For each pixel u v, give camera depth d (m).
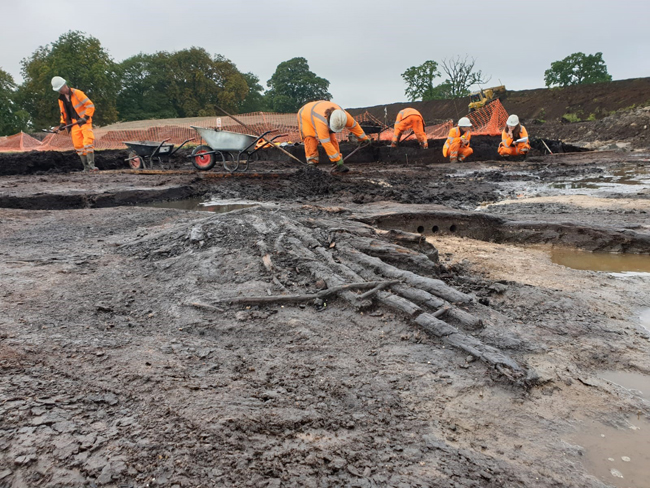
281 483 1.71
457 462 1.90
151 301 3.55
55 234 5.62
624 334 3.25
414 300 3.45
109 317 3.23
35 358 2.52
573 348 3.01
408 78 64.38
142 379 2.35
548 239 6.16
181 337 2.96
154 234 5.21
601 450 2.07
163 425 1.98
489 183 11.74
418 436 2.05
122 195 8.94
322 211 5.98
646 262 5.26
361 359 2.74
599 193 9.66
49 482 1.66
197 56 56.00
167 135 27.55
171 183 10.27
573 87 42.94
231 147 11.43
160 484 1.67
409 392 2.40
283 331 3.08
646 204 7.95
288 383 2.43
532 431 2.17
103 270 4.21
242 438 1.93
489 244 6.02
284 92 74.56
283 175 11.62
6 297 3.45
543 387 2.54
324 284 3.69
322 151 18.03
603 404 2.41
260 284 3.73
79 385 2.28
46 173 14.23
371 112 57.19
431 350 2.86
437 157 18.42
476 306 3.50
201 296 3.55
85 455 1.78
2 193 8.57
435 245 5.81
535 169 15.03
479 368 2.66
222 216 5.27
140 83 54.88
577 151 22.83
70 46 43.56
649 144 27.02
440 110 52.16
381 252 4.26
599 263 5.26
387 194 9.17
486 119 30.47
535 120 41.12
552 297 3.89
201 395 2.23
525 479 1.84
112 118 45.72
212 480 1.70
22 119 40.22
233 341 2.94
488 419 2.23
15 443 1.82
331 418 2.13
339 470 1.80
